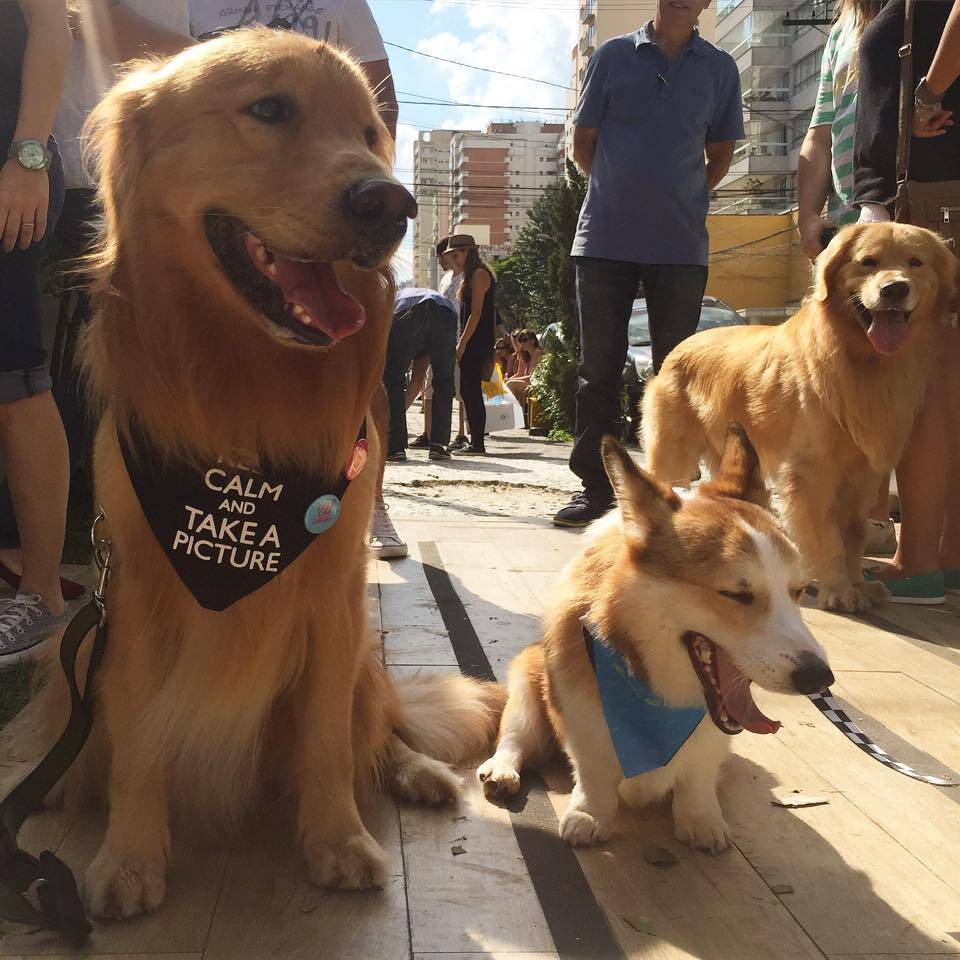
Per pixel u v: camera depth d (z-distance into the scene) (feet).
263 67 2.86
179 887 2.91
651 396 8.15
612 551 3.59
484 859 3.14
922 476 6.30
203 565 2.91
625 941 2.68
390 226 2.77
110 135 2.97
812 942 2.69
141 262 2.90
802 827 3.39
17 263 4.65
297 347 2.96
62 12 4.50
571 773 3.86
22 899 2.57
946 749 4.04
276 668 3.09
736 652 3.19
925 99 5.71
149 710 2.97
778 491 6.68
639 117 8.09
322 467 3.05
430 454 15.12
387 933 2.68
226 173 2.82
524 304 85.10
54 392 6.69
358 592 3.26
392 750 3.70
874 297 5.92
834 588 6.30
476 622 5.72
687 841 3.28
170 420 2.90
